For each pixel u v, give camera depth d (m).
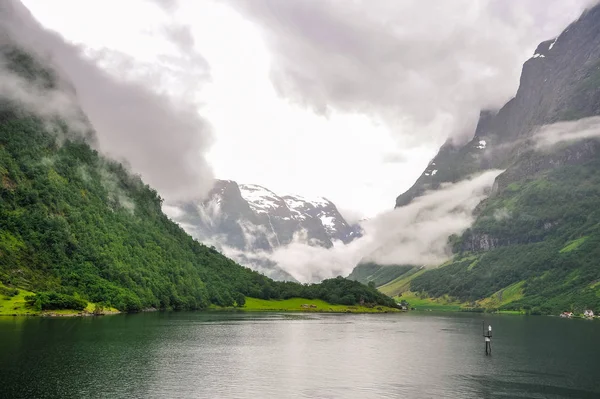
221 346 142.88
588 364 121.06
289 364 115.88
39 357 107.19
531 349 150.38
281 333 188.25
